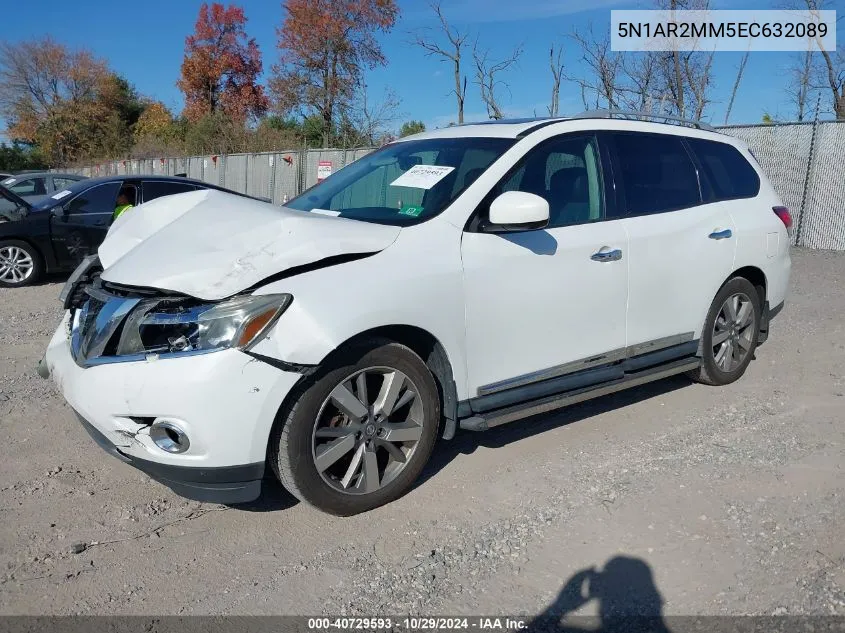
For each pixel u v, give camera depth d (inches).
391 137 741.9
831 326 289.7
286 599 119.9
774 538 134.3
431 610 116.9
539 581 123.7
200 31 1581.0
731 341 216.7
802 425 187.8
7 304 352.5
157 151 1403.8
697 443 177.3
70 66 2003.0
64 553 132.4
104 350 131.6
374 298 135.7
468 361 152.9
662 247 187.9
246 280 127.7
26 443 178.4
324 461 136.4
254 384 125.6
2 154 2023.9
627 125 193.9
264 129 1104.2
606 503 148.1
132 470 164.9
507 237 157.9
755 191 224.7
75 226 410.0
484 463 167.6
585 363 175.5
